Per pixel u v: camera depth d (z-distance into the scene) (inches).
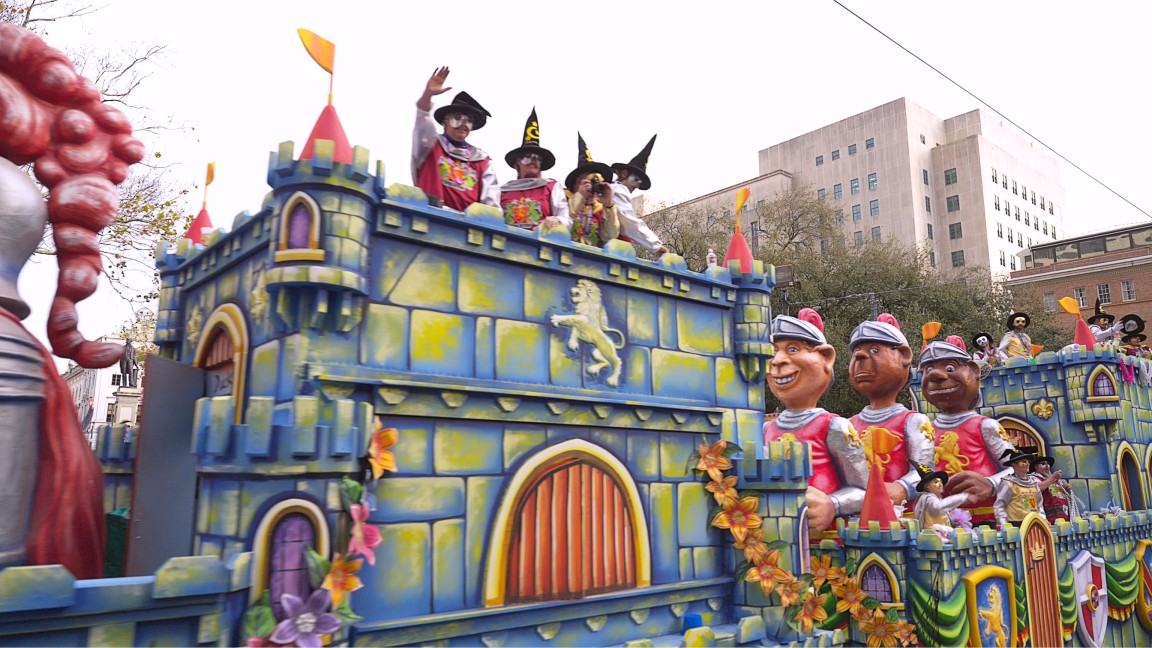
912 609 275.3
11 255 172.4
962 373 416.2
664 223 1209.4
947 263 2428.6
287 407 163.5
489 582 187.5
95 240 197.0
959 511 331.0
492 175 258.4
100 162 198.2
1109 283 1845.5
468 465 189.3
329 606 155.1
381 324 180.9
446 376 189.6
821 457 338.0
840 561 292.0
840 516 310.5
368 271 178.7
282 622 150.4
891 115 2447.1
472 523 187.8
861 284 1170.6
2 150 187.2
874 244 1298.0
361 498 163.2
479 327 199.2
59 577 126.3
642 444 234.1
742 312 273.7
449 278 195.6
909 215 2348.7
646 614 222.4
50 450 164.4
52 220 193.0
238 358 193.8
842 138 2541.8
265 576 152.6
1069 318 1876.2
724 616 246.4
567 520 207.2
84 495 169.8
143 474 195.9
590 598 206.2
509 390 194.9
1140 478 467.8
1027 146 2760.8
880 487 289.1
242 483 156.8
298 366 166.2
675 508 239.6
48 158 192.1
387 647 166.4
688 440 249.0
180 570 139.9
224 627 145.7
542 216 261.4
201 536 168.4
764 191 2058.3
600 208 269.3
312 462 157.9
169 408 208.1
